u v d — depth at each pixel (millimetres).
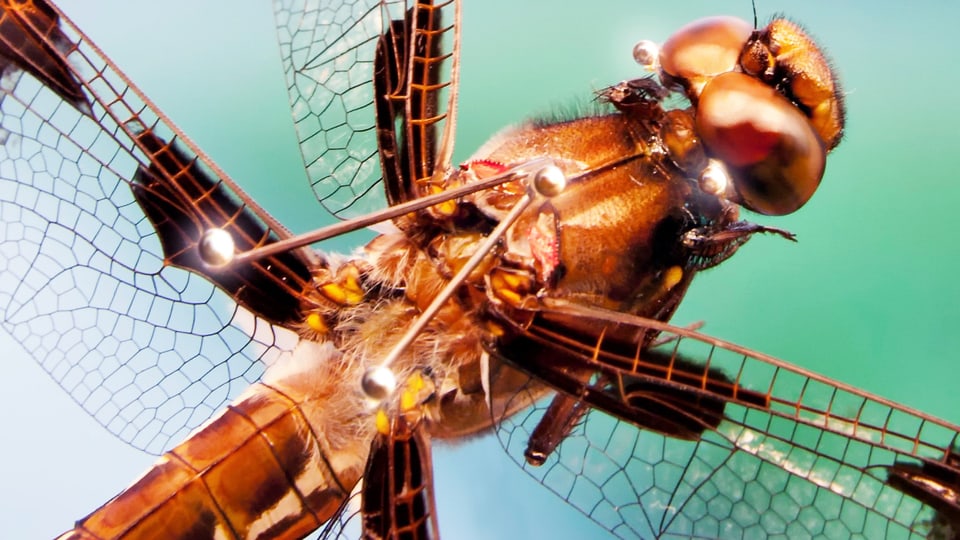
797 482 87
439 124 92
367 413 92
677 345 88
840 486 87
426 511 91
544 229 90
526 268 90
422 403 92
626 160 91
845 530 86
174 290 91
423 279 92
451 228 91
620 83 92
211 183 91
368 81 92
